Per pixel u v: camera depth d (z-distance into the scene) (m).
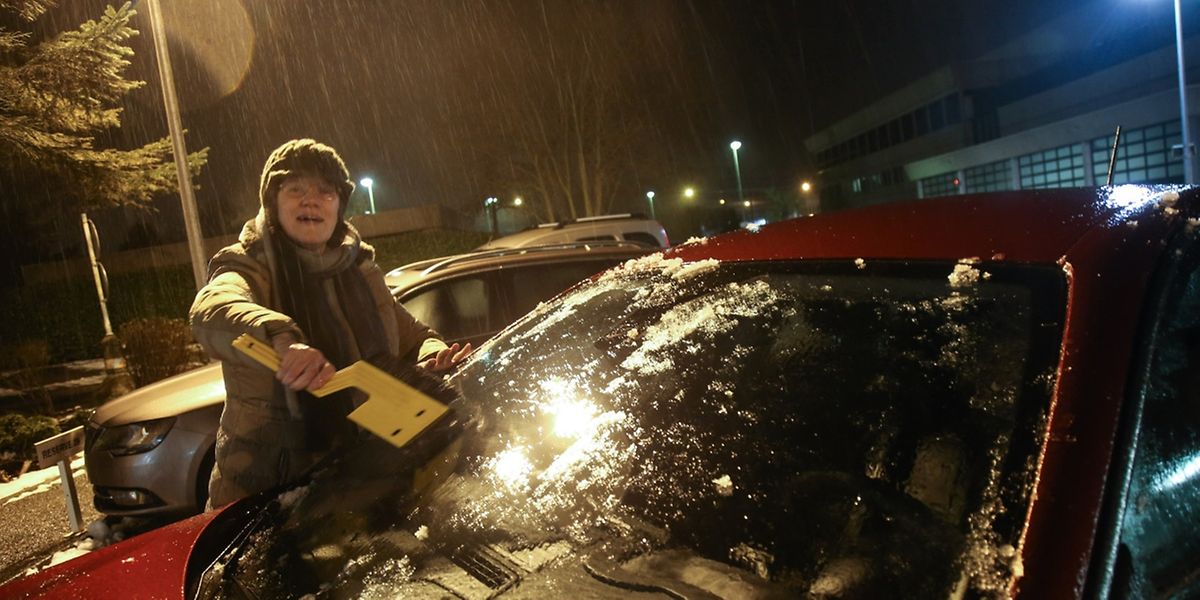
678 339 1.89
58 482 6.42
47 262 24.22
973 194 2.02
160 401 4.32
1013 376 1.27
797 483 1.34
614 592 1.25
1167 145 27.52
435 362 2.42
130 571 1.61
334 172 2.40
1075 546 1.00
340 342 2.47
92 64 9.58
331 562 1.55
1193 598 1.12
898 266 1.71
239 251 2.35
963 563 1.07
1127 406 1.14
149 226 29.52
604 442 1.64
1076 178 32.34
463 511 1.59
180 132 11.27
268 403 2.33
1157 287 1.34
